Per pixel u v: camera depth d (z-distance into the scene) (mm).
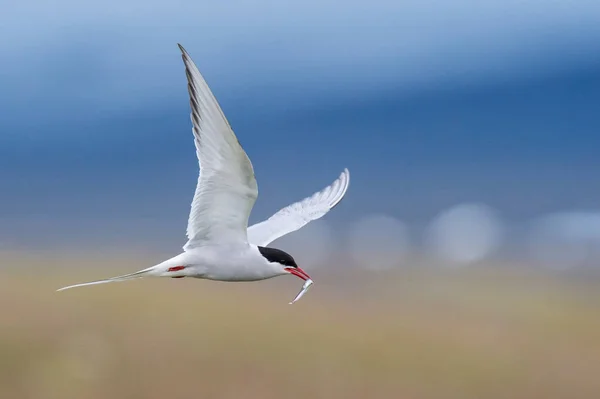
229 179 8703
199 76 8055
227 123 8133
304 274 9547
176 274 9125
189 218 9016
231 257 9164
